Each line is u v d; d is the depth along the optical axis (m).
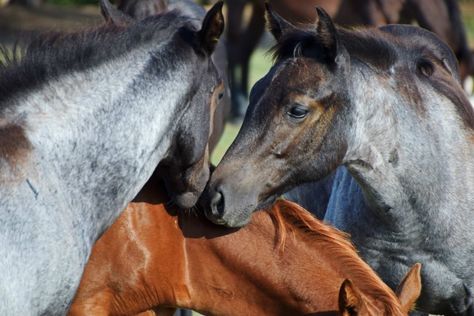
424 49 11.29
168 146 9.81
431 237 10.63
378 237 10.77
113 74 9.36
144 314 10.51
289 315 9.73
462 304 10.99
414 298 8.65
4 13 32.28
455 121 10.87
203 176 10.10
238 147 9.88
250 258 9.88
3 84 9.06
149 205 10.27
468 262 10.77
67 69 9.23
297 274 9.64
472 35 37.84
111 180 9.37
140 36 9.53
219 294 10.13
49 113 9.09
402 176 10.41
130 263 10.20
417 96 10.59
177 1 15.23
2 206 8.55
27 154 8.84
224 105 16.41
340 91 9.90
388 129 10.28
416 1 21.06
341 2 22.92
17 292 8.55
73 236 9.06
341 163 10.16
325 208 12.18
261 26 27.05
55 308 9.06
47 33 9.40
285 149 9.83
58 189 8.99
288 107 9.78
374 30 10.88
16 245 8.56
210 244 10.08
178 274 10.21
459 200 10.69
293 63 9.92
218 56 16.36
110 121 9.30
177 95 9.62
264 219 9.99
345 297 8.05
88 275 10.21
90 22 10.02
